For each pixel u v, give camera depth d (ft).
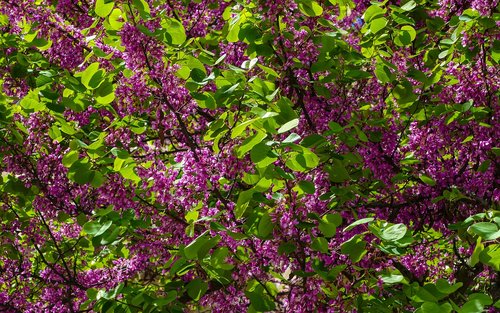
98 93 16.93
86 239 23.70
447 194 19.27
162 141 17.12
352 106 19.49
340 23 21.02
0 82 21.68
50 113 19.40
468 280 22.20
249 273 15.99
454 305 14.47
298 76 19.17
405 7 19.93
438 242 23.56
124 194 17.84
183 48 18.42
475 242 19.83
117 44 18.54
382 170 20.18
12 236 22.61
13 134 20.94
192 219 16.28
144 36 16.14
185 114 16.84
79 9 24.16
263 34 18.28
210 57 19.99
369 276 15.83
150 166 16.98
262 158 13.84
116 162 16.69
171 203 16.44
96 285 21.89
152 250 19.38
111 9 16.43
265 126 14.49
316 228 16.22
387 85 20.13
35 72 22.71
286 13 17.53
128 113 17.54
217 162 15.39
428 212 21.50
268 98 16.02
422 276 21.49
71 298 22.43
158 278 24.35
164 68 16.40
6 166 21.06
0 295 22.62
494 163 20.36
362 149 19.90
